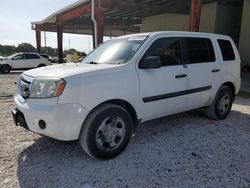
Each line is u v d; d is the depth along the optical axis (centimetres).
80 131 356
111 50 467
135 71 404
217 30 1914
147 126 531
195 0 1106
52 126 338
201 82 511
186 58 488
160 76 435
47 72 373
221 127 529
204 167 357
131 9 1638
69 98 338
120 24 2784
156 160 378
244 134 489
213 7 1906
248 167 358
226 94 582
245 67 1694
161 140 454
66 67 407
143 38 444
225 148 422
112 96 375
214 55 546
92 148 361
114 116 378
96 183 318
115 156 386
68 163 369
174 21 2258
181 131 502
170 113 471
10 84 1226
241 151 411
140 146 427
